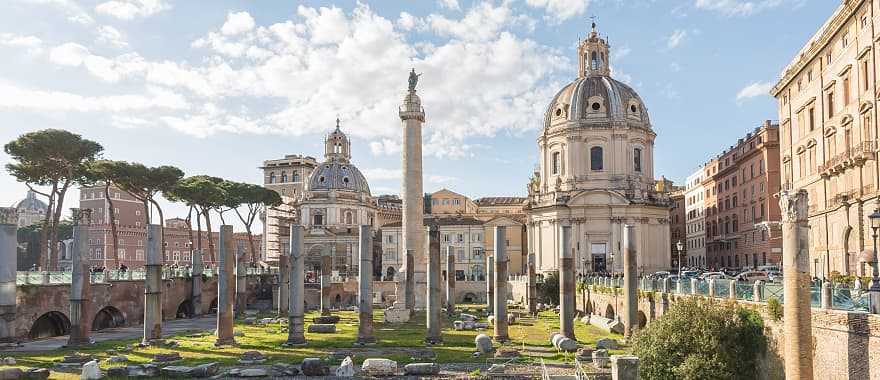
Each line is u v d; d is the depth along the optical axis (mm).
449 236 137750
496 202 166875
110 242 145625
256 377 37688
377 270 150625
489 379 35969
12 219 53000
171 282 81062
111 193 158875
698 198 136125
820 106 64125
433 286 51906
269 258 166500
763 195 95688
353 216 156625
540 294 92625
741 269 89062
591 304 77125
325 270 82062
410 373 38000
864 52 53062
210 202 111188
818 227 64812
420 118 79562
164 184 97250
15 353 47094
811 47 65188
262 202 132875
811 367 25859
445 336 55906
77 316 51875
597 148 107750
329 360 43000
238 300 84250
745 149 105125
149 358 43938
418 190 79500
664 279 48469
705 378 29234
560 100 111812
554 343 47312
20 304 56312
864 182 53656
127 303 71750
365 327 51312
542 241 110125
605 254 104688
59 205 82875
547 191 111625
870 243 52125
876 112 51062
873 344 24484
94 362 36344
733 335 30062
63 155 80188
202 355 45562
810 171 67500
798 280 26109
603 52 113688
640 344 31484
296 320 50875
